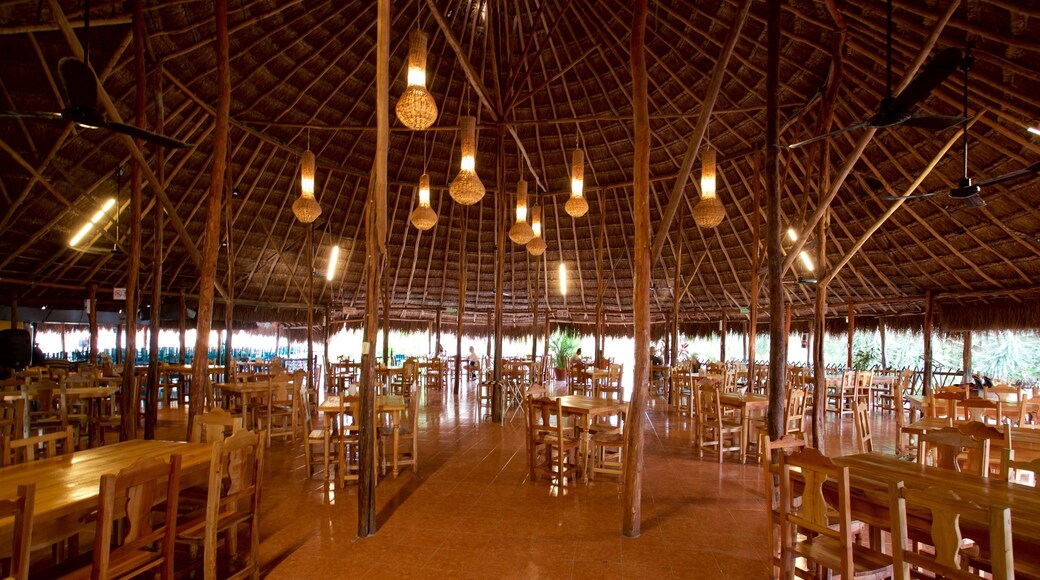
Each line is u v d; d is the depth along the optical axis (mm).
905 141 8953
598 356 13852
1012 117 6738
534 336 13102
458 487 5504
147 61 8195
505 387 10211
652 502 5137
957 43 6215
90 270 11961
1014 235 9047
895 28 6539
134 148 5902
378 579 3523
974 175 8594
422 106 4965
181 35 8297
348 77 10383
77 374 8289
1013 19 5414
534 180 14117
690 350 21219
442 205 15188
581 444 5949
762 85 9438
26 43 7441
